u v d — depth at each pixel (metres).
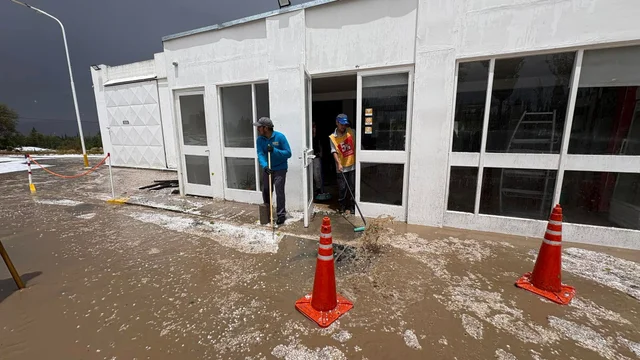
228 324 2.03
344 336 1.89
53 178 8.23
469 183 3.58
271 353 1.76
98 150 19.45
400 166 3.90
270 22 4.19
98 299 2.36
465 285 2.44
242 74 4.60
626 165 2.94
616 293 2.30
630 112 2.88
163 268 2.86
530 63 3.12
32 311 2.21
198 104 5.19
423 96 3.52
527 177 3.32
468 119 3.47
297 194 4.52
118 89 9.91
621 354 1.71
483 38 3.18
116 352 1.79
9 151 20.08
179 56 5.05
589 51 2.89
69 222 4.27
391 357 1.71
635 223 3.04
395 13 3.53
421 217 3.81
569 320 2.00
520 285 2.39
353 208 4.37
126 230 3.91
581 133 3.06
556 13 2.88
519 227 3.41
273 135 3.83
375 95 3.88
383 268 2.74
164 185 6.77
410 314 2.09
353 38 3.79
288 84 4.23
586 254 2.93
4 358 1.76
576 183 3.14
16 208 5.03
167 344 1.86
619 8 2.69
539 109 3.17
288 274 2.70
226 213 4.56
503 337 1.85
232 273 2.73
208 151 5.21
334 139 4.23
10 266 2.46
